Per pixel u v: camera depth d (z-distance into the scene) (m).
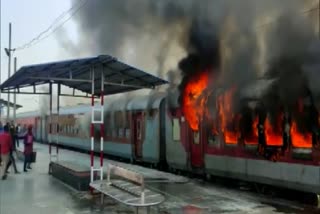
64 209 7.87
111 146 20.20
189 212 7.83
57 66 9.60
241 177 10.56
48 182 11.38
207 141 12.11
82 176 9.95
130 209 7.89
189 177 13.55
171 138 14.38
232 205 8.62
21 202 8.55
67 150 26.66
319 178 8.12
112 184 8.45
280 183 9.20
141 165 17.69
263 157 9.68
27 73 10.12
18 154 18.47
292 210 8.27
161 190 10.58
